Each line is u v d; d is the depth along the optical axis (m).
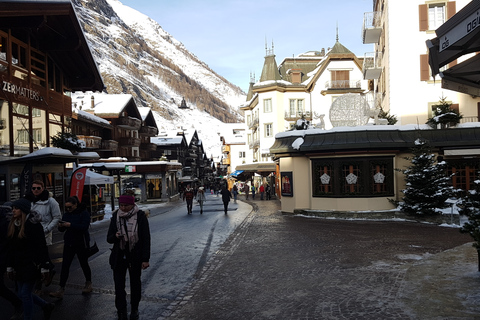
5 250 5.41
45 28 21.02
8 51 19.09
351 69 48.62
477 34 4.82
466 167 17.91
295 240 12.17
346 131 18.30
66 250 6.96
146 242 5.67
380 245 10.85
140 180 41.06
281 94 51.72
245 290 7.02
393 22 26.67
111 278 8.24
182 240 13.16
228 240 12.74
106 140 46.50
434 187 16.25
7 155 18.80
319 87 49.12
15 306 5.78
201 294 6.93
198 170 106.88
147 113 63.22
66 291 7.29
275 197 42.41
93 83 26.03
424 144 16.86
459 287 6.30
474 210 7.29
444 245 10.63
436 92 26.12
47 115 22.84
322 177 18.83
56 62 24.47
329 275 7.72
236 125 101.31
